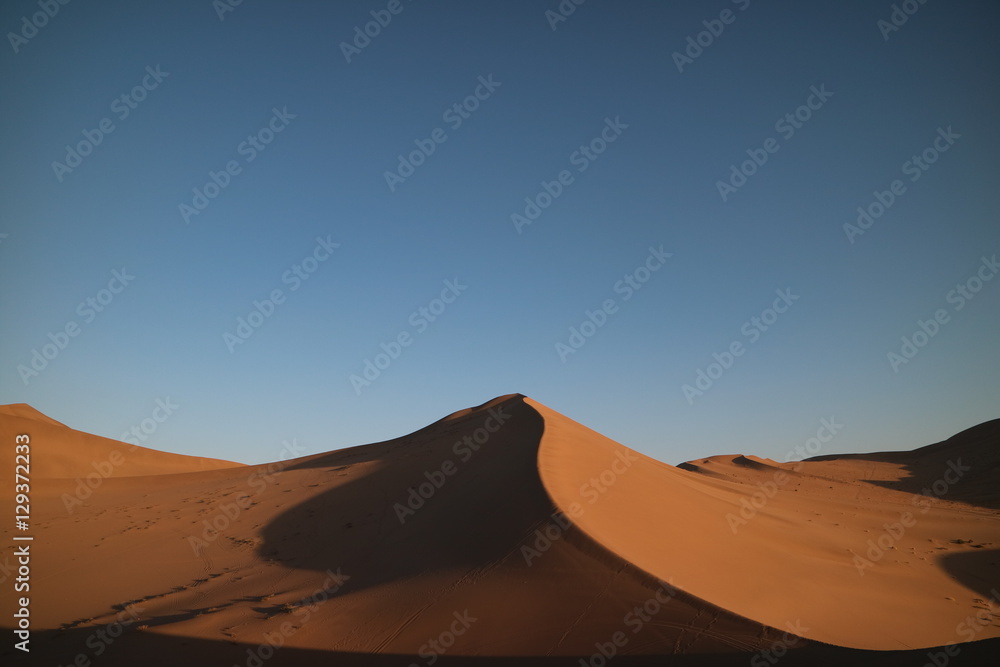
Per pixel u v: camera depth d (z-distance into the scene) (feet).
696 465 325.83
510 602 54.95
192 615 64.95
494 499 82.53
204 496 148.66
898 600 74.95
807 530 113.09
